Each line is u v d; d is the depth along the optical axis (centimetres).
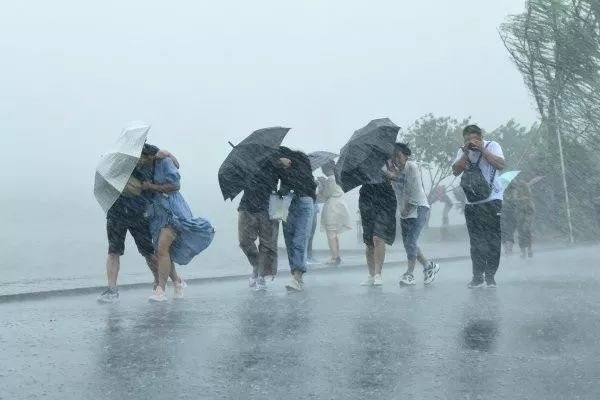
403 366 639
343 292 1217
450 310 954
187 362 668
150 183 1126
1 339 798
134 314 984
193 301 1126
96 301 1167
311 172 1285
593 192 2728
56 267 1917
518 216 2130
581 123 2648
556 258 2066
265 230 1297
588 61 2556
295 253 1279
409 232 1319
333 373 619
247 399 548
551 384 573
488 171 1240
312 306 1030
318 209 1877
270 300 1121
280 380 600
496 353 682
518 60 2664
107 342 771
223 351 712
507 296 1105
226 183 1245
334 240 1836
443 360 658
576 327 809
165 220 1130
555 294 1126
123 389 580
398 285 1333
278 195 1271
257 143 1255
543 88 2662
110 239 1159
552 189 2800
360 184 1298
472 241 1245
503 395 547
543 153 2780
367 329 818
